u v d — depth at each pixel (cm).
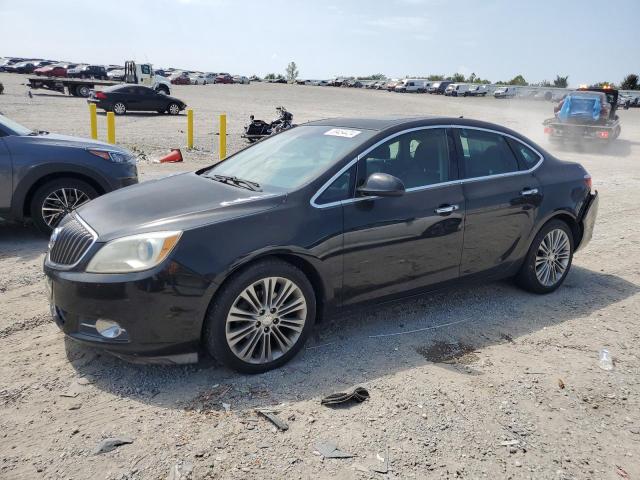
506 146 494
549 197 504
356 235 387
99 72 5294
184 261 329
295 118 2656
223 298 339
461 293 521
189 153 1473
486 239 464
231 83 8056
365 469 274
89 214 379
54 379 348
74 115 2369
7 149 618
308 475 268
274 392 340
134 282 325
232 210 357
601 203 1005
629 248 702
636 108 5975
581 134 1966
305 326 375
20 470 266
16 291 489
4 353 379
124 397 331
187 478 264
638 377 377
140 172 1137
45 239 656
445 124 459
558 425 318
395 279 416
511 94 6619
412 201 415
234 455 281
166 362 344
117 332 335
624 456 294
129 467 270
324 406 326
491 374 373
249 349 354
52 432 296
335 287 386
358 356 391
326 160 407
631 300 520
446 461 283
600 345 423
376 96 5647
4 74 6206
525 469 280
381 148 417
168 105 2731
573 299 518
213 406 323
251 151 486
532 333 441
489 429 311
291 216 364
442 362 388
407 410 325
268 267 352
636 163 1669
